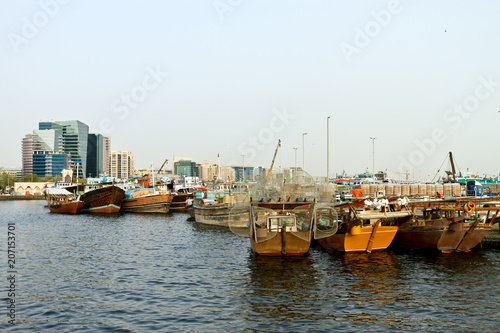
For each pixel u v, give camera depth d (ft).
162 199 327.67
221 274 103.60
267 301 81.10
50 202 370.53
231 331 66.33
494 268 107.04
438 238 125.90
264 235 118.21
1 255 132.87
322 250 138.00
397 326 67.97
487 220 132.46
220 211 220.23
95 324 70.03
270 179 134.10
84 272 107.55
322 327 67.67
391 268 107.65
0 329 68.18
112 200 326.65
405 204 126.93
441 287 89.40
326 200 133.90
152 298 83.87
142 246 151.02
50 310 77.15
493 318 71.10
